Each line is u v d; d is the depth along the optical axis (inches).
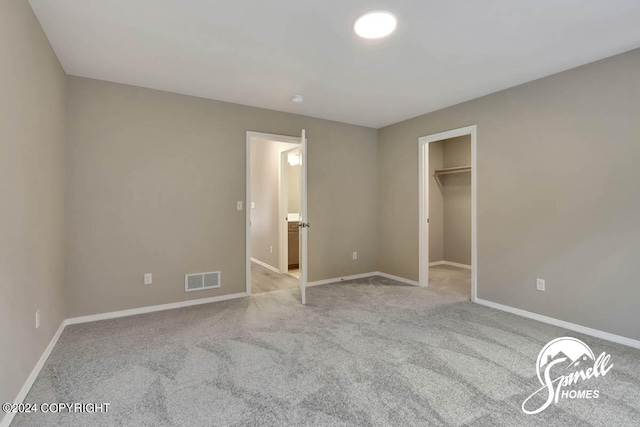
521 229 123.3
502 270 129.6
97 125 117.4
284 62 104.6
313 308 132.0
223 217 142.9
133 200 124.0
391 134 184.4
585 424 61.8
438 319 119.0
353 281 179.0
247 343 98.0
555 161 113.3
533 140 119.4
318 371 81.5
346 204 182.7
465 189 228.4
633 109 95.6
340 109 155.6
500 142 130.0
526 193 121.6
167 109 130.3
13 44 66.3
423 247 167.5
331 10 76.5
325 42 91.8
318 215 173.3
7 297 62.9
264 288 164.6
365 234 190.2
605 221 101.6
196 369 82.4
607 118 100.9
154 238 128.2
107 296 119.7
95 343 97.4
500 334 105.0
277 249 210.7
